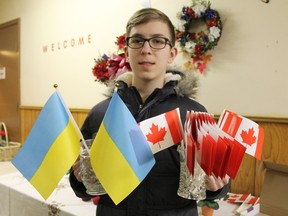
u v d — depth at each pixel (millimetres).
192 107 854
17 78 3029
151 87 854
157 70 817
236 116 720
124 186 594
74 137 671
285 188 1066
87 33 2330
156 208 782
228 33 1522
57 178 627
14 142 2988
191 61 1664
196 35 1610
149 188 783
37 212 1410
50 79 2678
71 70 2479
